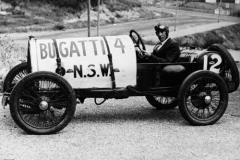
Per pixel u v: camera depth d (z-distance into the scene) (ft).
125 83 20.80
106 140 18.25
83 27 172.04
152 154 16.51
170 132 19.77
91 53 20.34
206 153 16.80
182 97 20.48
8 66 35.27
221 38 195.62
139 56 22.12
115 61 20.51
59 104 19.33
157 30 22.36
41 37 128.16
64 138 18.44
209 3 360.07
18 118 18.56
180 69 21.65
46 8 186.39
